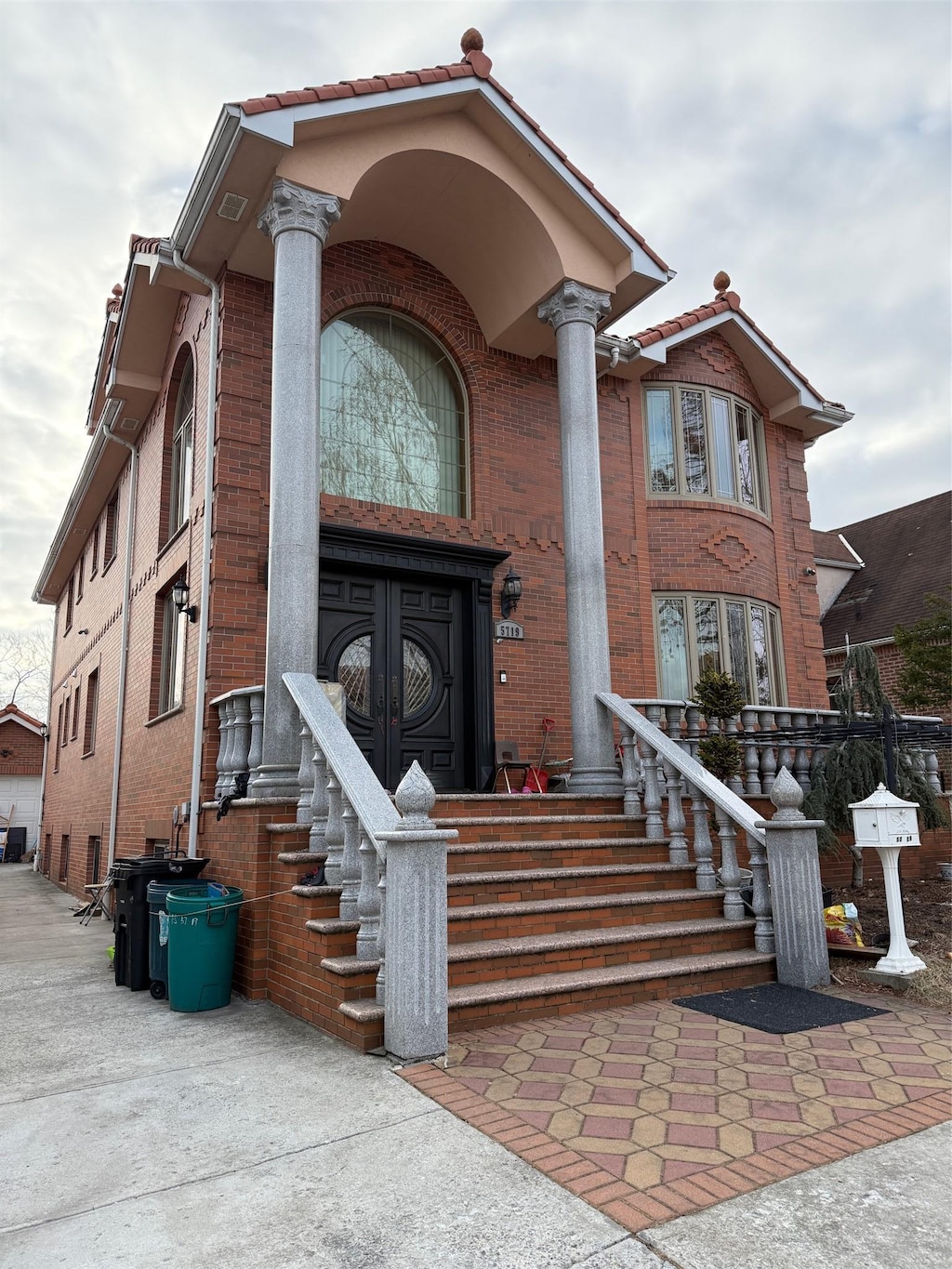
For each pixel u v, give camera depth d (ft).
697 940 19.04
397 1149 9.97
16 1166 9.75
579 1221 8.29
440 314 31.22
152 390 34.76
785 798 19.20
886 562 63.93
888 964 18.47
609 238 28.43
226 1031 15.49
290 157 22.89
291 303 22.16
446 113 26.13
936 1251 7.78
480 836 21.06
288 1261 7.57
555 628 31.42
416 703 28.50
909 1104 11.53
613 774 25.21
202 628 24.14
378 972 14.49
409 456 30.50
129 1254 7.71
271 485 21.62
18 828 93.45
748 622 36.68
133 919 19.85
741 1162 9.66
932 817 24.72
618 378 36.14
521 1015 15.49
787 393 40.14
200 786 23.03
